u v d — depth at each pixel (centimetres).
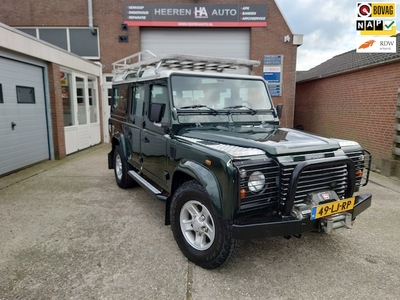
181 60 362
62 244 309
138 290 236
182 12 1005
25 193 479
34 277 251
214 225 249
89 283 244
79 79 889
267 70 1048
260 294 234
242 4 1008
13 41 569
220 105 354
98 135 1041
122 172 490
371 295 235
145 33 1034
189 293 234
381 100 729
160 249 301
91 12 984
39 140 709
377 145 742
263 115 377
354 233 347
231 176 220
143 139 398
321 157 250
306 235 340
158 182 354
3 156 580
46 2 982
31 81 669
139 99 415
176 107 321
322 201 242
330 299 229
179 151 297
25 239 319
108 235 331
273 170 234
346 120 904
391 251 306
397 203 458
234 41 1050
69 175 599
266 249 306
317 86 1105
